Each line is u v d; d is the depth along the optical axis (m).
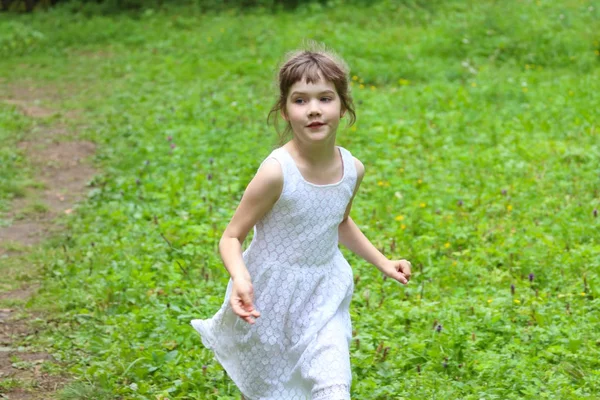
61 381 5.26
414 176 9.45
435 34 17.12
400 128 11.23
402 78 14.95
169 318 5.91
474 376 5.19
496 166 9.70
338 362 3.87
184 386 5.02
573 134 10.98
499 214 8.34
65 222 8.51
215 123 11.83
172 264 7.03
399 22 19.08
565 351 5.36
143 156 10.47
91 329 5.95
